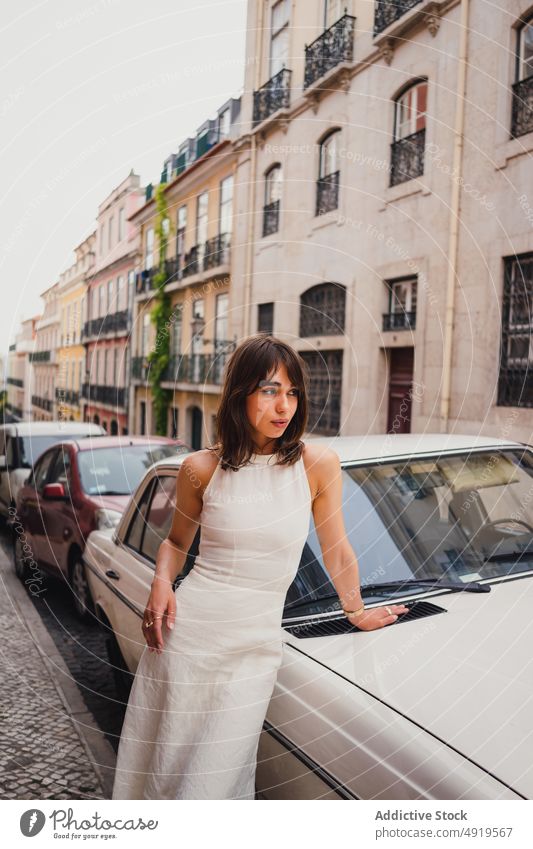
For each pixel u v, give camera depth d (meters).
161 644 1.85
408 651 1.79
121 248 13.45
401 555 2.31
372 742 1.51
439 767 1.39
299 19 10.30
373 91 8.97
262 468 1.76
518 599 2.12
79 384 14.32
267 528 1.73
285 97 10.56
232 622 1.77
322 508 1.85
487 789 1.32
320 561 2.20
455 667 1.70
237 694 1.74
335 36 9.30
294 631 1.97
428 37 8.14
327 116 9.84
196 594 1.81
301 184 10.45
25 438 7.91
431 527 2.43
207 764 1.70
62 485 5.33
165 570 1.96
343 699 1.63
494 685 1.61
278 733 1.76
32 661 4.03
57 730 3.18
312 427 10.17
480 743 1.42
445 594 2.17
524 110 7.03
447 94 7.89
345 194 9.51
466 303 7.71
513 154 7.09
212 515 1.78
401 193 8.52
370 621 1.93
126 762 1.90
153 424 14.73
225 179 12.50
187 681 1.79
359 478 2.53
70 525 5.06
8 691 3.60
